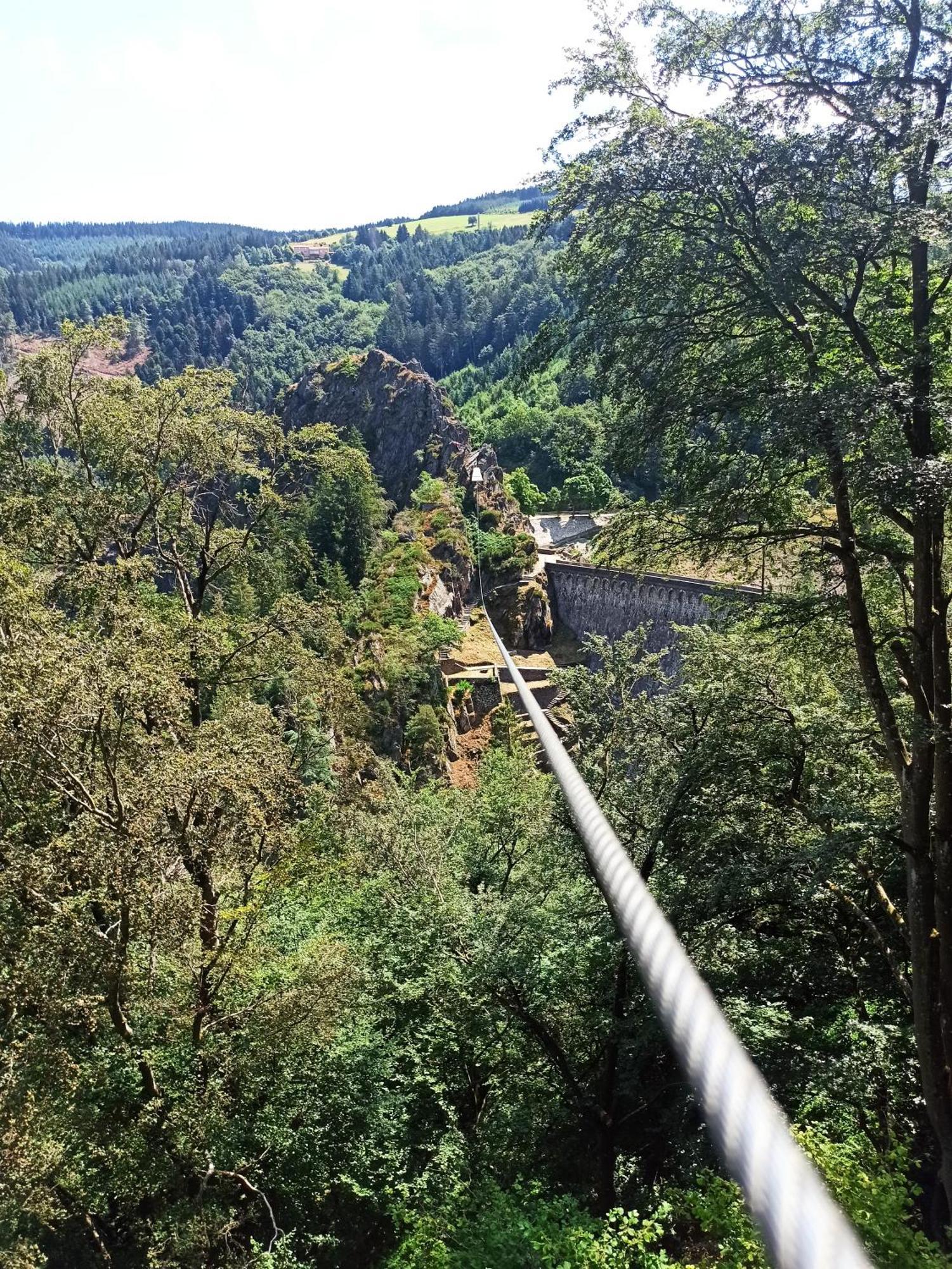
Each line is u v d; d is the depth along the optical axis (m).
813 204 11.86
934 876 12.40
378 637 64.62
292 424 114.38
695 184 12.21
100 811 13.16
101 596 18.31
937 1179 12.10
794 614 14.14
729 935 15.07
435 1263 11.91
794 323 12.46
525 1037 17.36
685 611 56.66
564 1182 16.08
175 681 14.58
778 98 12.18
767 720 15.82
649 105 12.95
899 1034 12.96
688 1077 0.98
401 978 19.09
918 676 12.79
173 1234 13.71
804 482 13.92
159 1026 15.02
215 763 13.77
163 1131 14.24
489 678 68.94
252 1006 15.20
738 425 12.73
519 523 90.81
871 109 11.45
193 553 23.47
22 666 12.50
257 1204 16.38
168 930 12.91
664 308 13.13
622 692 17.25
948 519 12.98
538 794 23.56
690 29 12.60
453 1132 16.70
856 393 10.80
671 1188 12.20
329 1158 15.81
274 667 21.48
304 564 26.03
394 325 199.88
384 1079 17.25
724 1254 9.10
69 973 12.05
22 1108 11.79
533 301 176.50
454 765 62.50
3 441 20.52
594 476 98.56
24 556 19.50
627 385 13.46
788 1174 0.81
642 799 16.34
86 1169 14.19
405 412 105.12
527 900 16.92
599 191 12.60
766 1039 13.77
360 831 23.03
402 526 85.81
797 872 13.93
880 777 15.94
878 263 13.48
